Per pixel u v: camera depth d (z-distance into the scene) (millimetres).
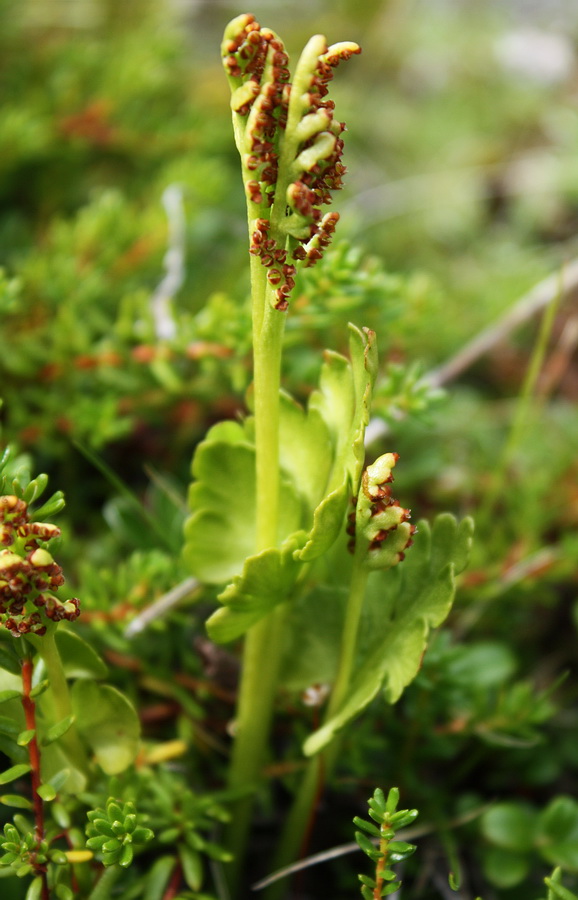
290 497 191
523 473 274
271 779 222
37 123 299
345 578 200
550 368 335
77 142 323
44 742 180
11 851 182
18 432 249
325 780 203
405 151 452
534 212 420
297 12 502
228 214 361
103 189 354
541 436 295
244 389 255
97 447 248
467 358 280
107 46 350
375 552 180
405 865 221
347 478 176
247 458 196
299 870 213
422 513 283
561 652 264
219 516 198
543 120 471
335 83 476
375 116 464
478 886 223
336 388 190
